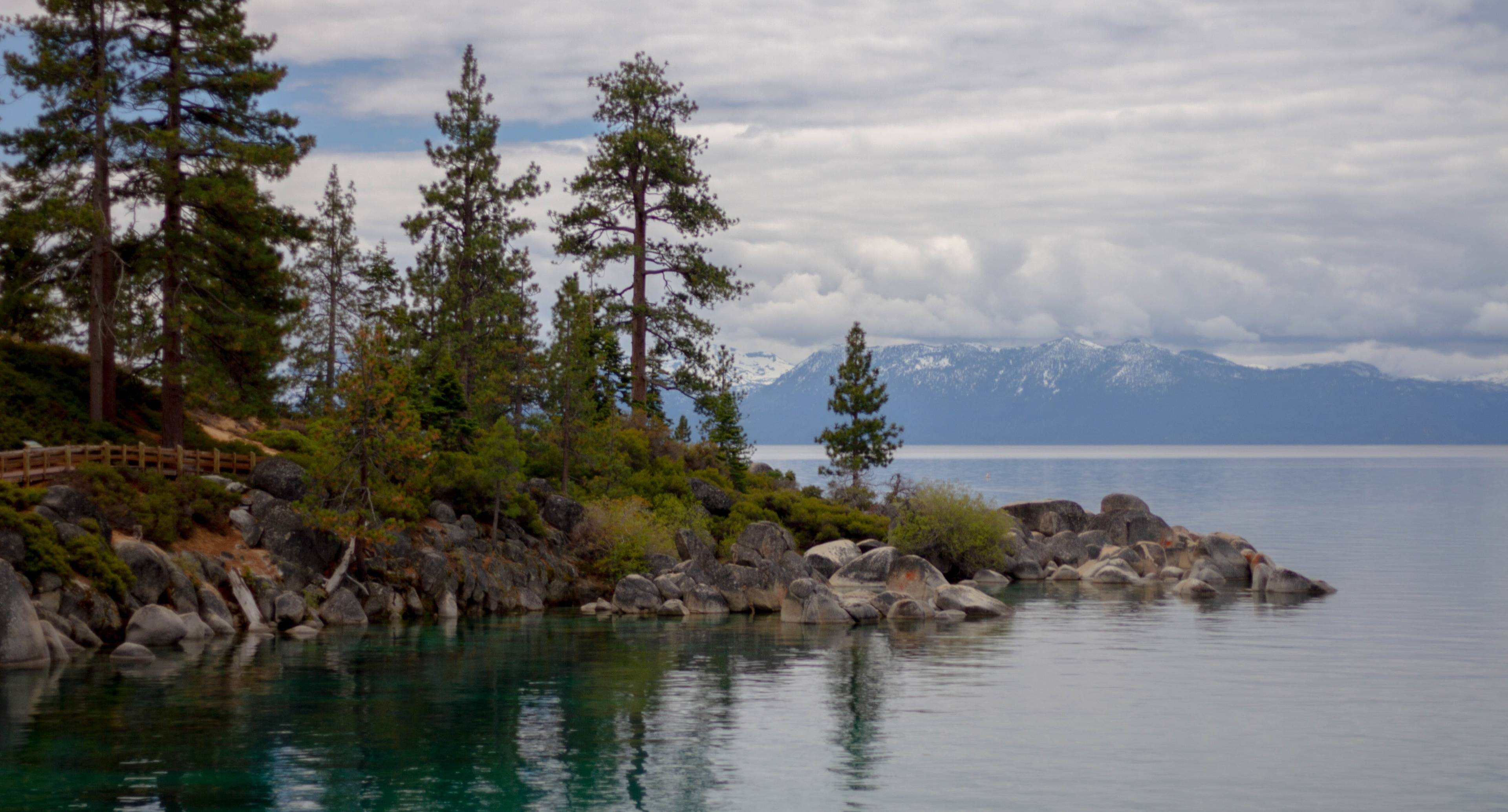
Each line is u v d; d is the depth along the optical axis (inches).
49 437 1919.3
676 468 2935.5
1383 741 1159.6
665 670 1560.0
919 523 2883.9
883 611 2223.2
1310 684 1476.4
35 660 1472.7
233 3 2102.6
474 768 1027.9
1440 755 1101.7
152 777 975.0
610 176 3193.9
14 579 1489.9
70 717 1184.8
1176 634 1951.3
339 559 2022.6
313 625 1868.8
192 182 2001.7
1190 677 1526.8
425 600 2102.6
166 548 1781.5
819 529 3046.3
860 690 1421.0
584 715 1262.3
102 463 1829.5
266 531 1943.9
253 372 2139.5
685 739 1154.7
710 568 2493.8
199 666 1489.9
